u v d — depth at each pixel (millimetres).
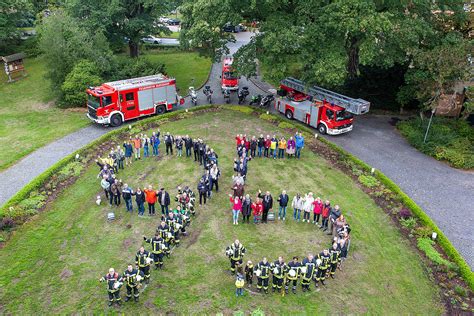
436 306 15883
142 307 15312
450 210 21922
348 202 22281
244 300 15758
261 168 25359
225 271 17141
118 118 30844
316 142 28906
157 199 21734
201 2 29547
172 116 32562
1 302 15359
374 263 17984
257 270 15602
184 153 27047
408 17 28188
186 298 15742
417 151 28344
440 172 25672
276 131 30469
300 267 15922
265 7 29656
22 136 28938
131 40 42438
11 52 48156
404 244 19266
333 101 29469
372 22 24891
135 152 26375
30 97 36844
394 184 23422
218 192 22703
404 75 30516
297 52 28812
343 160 26406
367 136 30391
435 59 25938
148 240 16891
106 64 35594
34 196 21516
